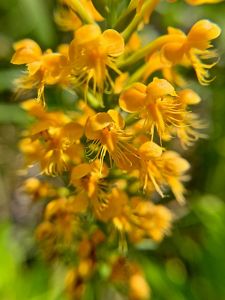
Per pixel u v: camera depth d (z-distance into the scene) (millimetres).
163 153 88
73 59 72
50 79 75
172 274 130
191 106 156
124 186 86
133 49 85
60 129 78
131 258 106
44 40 142
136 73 80
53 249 96
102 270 95
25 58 76
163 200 139
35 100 82
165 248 135
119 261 94
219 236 129
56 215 91
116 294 129
